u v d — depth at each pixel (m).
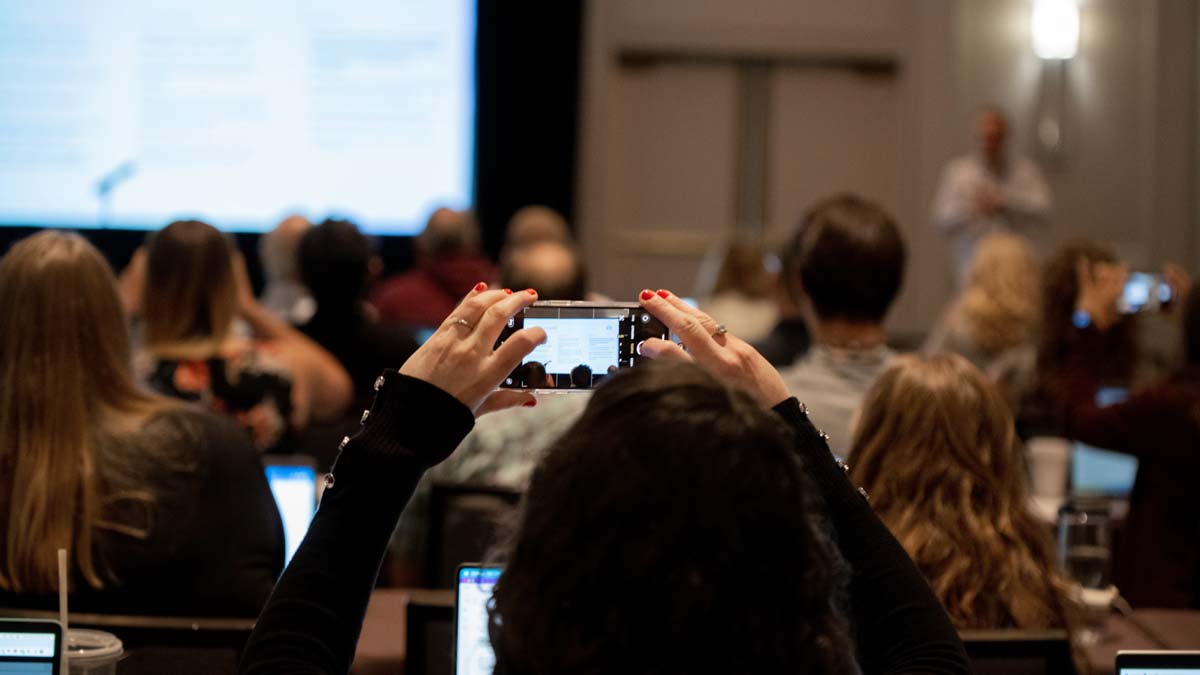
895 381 2.19
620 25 8.70
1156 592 3.30
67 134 8.14
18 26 8.09
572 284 3.40
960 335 4.99
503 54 8.33
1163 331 6.49
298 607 1.13
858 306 2.86
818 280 2.86
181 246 3.07
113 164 8.17
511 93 8.38
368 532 1.15
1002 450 2.15
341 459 1.17
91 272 2.11
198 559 2.09
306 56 8.20
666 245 8.95
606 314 1.37
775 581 0.98
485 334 1.17
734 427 0.98
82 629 1.84
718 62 8.91
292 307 5.45
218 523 2.10
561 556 0.97
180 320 3.09
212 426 2.15
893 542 1.24
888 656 1.19
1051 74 8.47
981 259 5.00
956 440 2.13
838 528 1.24
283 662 1.10
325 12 8.19
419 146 8.29
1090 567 2.72
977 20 8.50
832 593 1.04
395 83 8.26
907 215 8.67
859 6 8.73
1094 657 2.45
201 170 8.20
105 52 8.12
